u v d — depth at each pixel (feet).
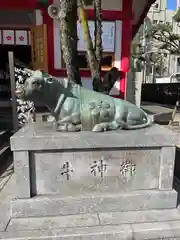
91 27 22.30
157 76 93.15
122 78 24.14
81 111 7.39
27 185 7.09
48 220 7.00
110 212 7.41
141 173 7.63
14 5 22.13
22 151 6.89
